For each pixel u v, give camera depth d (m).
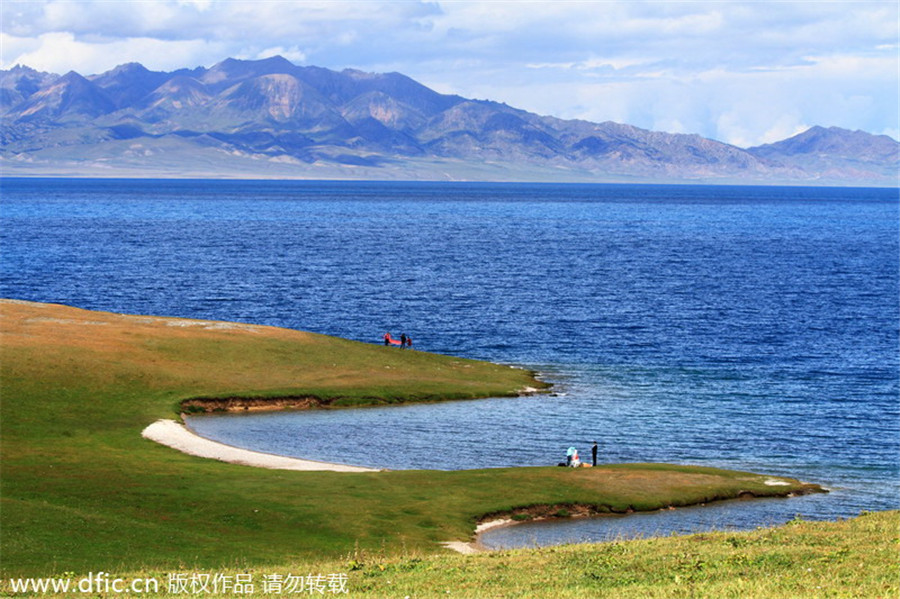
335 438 64.50
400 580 30.14
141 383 72.06
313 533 42.75
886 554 30.17
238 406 71.94
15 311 86.38
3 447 53.59
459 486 51.59
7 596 29.72
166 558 37.09
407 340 97.75
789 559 30.00
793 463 61.16
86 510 42.97
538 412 73.44
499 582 29.06
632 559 31.55
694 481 54.16
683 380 86.00
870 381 86.56
